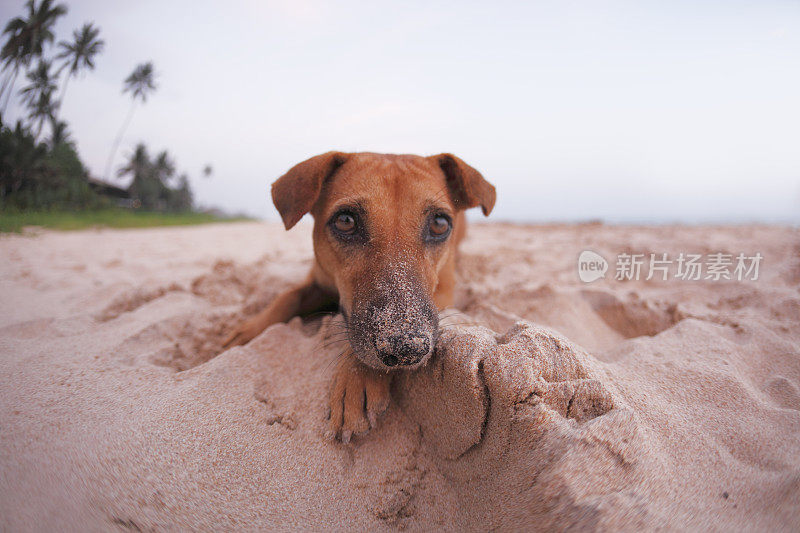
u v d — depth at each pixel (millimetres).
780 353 341
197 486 220
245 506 220
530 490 202
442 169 429
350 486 244
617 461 202
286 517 221
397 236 329
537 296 500
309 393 296
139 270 791
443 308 396
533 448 214
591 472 195
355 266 330
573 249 1030
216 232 2061
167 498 208
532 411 221
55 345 363
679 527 177
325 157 384
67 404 265
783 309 434
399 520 232
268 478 238
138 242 1441
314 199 366
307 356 333
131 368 321
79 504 192
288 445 259
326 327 373
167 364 365
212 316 468
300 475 244
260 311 500
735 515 190
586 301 506
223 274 627
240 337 400
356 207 336
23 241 1356
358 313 292
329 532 219
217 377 299
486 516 219
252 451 249
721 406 270
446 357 263
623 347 357
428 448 269
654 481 200
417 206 345
